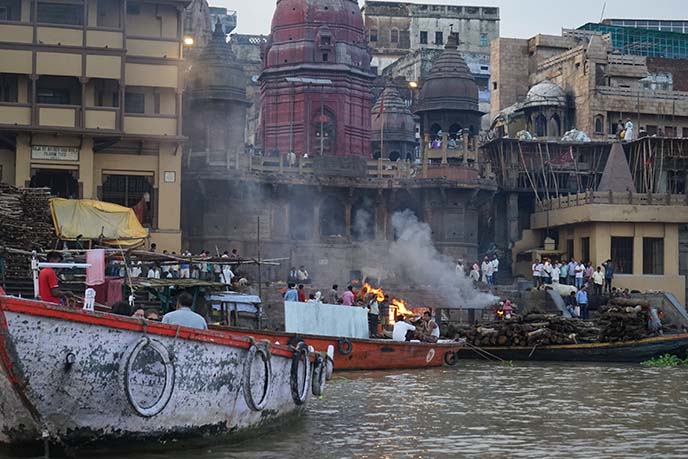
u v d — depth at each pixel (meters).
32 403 13.29
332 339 28.64
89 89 43.25
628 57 66.31
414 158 67.56
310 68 56.09
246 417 16.02
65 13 42.78
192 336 14.44
